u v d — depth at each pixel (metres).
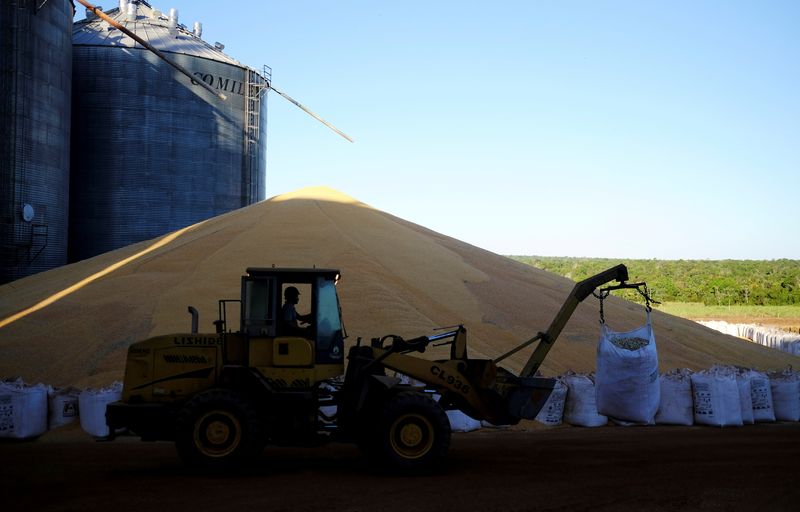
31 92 32.59
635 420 13.27
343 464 9.96
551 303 21.94
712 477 8.96
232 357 9.56
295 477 8.92
